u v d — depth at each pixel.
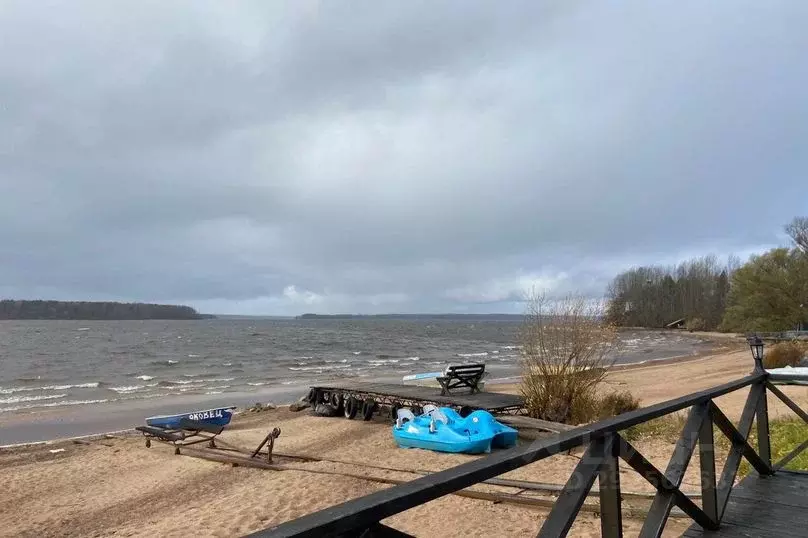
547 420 12.42
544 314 13.23
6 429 17.72
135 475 10.80
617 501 2.37
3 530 7.99
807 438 7.72
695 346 64.25
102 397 25.41
